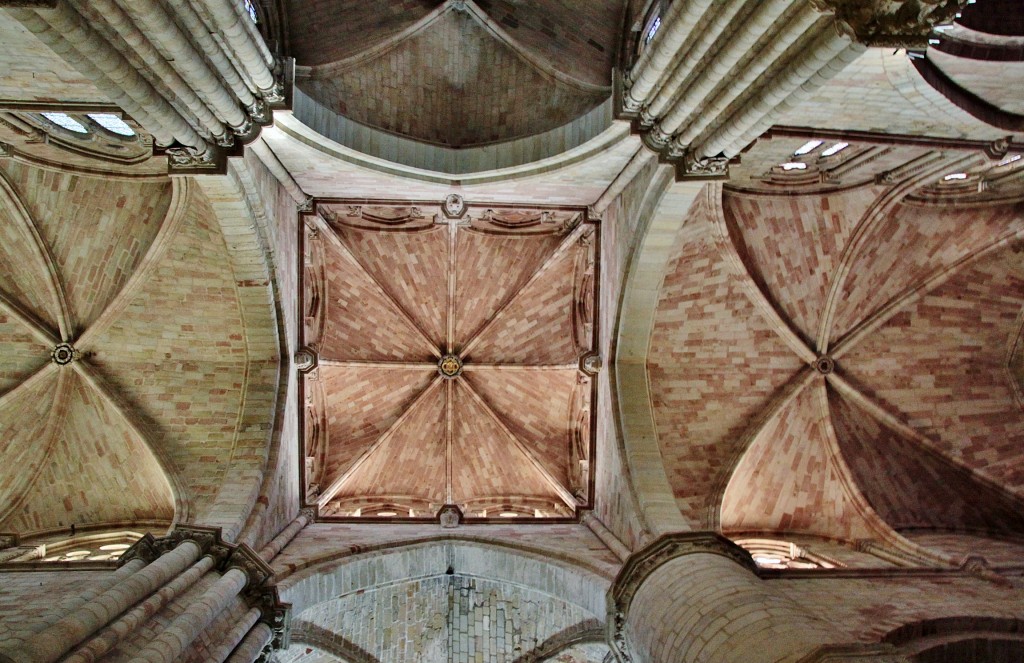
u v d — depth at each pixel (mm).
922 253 17672
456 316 20406
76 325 16516
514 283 19938
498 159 16406
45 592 10797
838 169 15969
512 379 20391
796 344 17484
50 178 15469
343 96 15570
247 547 11812
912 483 17859
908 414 18266
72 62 8789
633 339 16531
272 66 12016
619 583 11930
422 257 19641
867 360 18219
